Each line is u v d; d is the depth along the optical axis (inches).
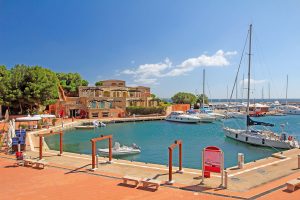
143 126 2827.3
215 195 592.4
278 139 1515.7
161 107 3907.5
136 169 815.7
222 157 658.8
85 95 3676.2
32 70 2618.1
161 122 3245.6
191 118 3115.2
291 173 770.2
